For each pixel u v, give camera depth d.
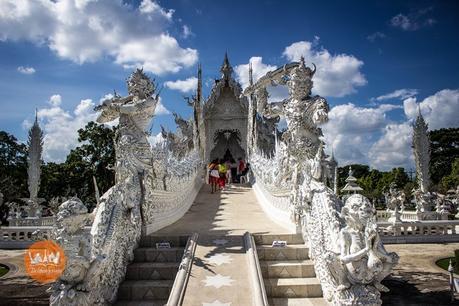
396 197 27.86
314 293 8.58
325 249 8.14
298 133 10.97
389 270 7.14
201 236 10.72
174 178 14.76
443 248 18.20
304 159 10.73
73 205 7.52
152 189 11.27
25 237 20.00
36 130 27.34
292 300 8.39
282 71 11.94
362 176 64.06
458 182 46.25
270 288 8.59
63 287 7.09
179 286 7.86
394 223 20.34
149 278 9.19
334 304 7.54
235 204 19.61
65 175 42.38
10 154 42.91
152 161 10.90
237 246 10.02
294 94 11.11
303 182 10.32
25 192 40.00
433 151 59.50
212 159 36.53
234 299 7.54
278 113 12.35
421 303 10.02
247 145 31.44
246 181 29.39
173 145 27.83
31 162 27.05
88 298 7.21
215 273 8.51
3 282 12.47
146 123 10.69
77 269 7.11
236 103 34.00
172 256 9.81
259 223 13.75
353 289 7.12
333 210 8.42
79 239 7.35
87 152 43.38
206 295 7.67
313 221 9.17
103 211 8.63
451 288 10.39
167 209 13.67
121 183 9.76
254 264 8.62
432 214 24.88
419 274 13.04
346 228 7.57
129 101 10.70
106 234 8.19
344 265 7.22
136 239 10.09
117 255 8.61
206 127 33.78
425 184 26.69
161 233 11.24
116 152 10.34
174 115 32.34
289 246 10.09
